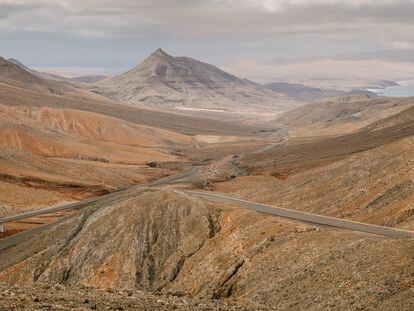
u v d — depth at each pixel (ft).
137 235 241.14
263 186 391.45
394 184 286.66
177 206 253.44
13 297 106.11
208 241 219.61
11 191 437.17
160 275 216.74
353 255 154.10
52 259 246.27
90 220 268.21
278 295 152.66
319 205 307.99
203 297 175.42
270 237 194.70
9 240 320.91
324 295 141.28
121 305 111.75
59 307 100.78
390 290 129.80
